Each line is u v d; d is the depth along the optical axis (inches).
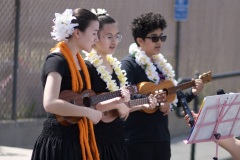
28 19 739.4
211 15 957.2
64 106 368.8
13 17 724.0
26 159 615.5
